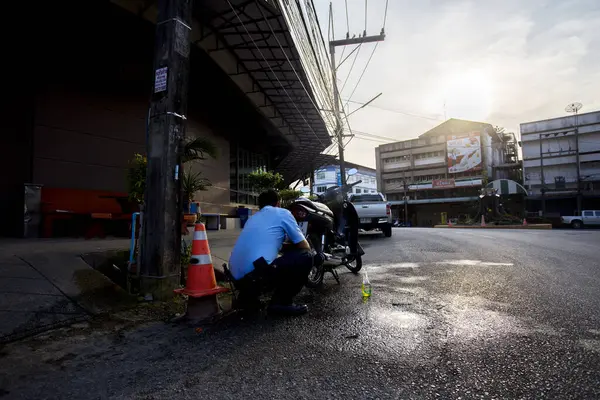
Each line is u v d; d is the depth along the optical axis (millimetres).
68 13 6859
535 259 6934
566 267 5922
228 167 14617
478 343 2602
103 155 8695
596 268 5797
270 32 9133
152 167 3934
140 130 9523
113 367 2270
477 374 2113
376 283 4941
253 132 17422
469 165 48781
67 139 8039
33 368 2232
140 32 7676
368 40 19297
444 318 3230
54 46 7715
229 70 10469
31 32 7234
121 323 3127
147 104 9766
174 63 3998
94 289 3623
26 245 5266
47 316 2990
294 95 13828
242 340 2760
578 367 2180
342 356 2418
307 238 4840
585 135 41656
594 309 3436
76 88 8273
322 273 4895
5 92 7207
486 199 32031
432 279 5082
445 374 2119
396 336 2791
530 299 3852
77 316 3131
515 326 2967
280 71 11688
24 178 7348
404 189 50688
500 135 55688
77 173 8172
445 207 50969
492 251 8438
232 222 13430
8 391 1948
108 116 8859
